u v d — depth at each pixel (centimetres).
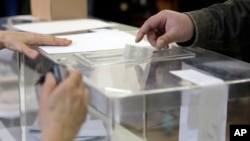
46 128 60
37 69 87
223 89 67
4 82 114
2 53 112
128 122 70
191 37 93
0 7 192
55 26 136
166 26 94
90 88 63
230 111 71
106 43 100
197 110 67
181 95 64
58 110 60
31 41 98
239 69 77
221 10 95
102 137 70
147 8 233
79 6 159
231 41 97
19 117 101
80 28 130
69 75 61
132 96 60
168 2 199
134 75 71
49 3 154
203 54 90
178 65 80
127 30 125
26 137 94
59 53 88
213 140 70
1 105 109
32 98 92
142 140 74
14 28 135
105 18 238
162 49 92
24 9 186
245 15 94
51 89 61
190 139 71
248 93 69
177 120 72
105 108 61
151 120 74
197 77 70
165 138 75
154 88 63
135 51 85
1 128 103
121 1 242
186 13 95
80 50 91
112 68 75
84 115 61
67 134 59
